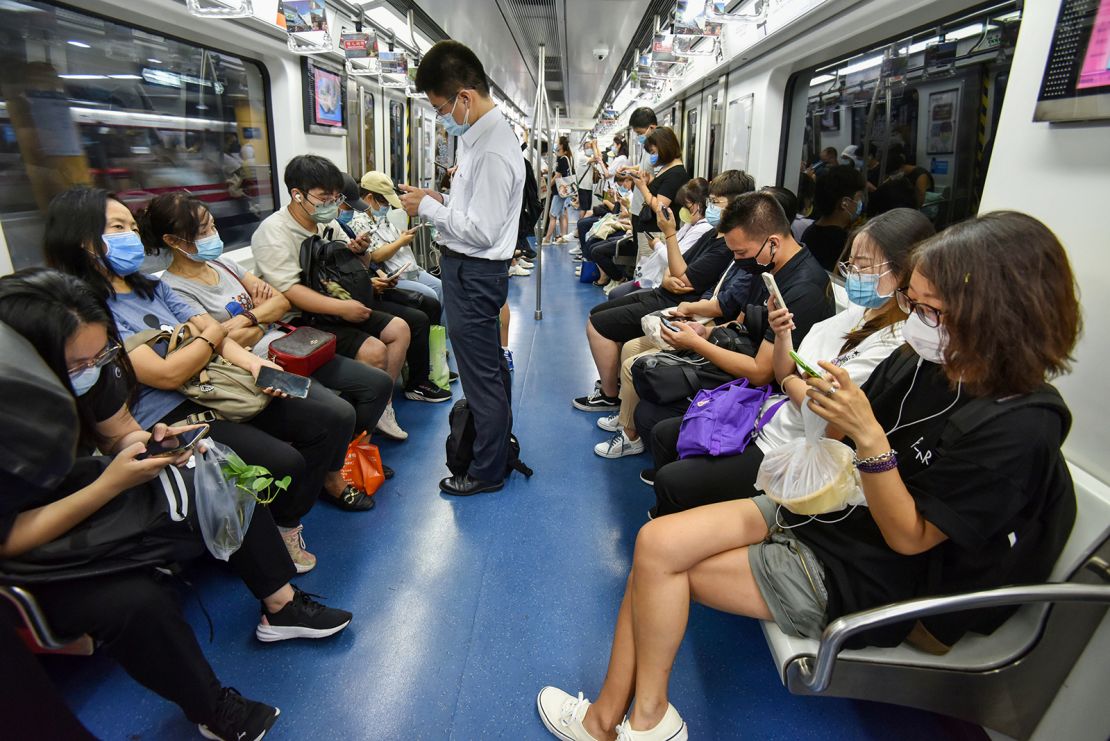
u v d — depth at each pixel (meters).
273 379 1.99
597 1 5.40
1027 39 1.55
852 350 1.67
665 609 1.40
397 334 3.20
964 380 1.17
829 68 3.46
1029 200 1.55
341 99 4.80
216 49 3.44
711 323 2.87
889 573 1.30
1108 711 1.18
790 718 1.67
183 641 1.41
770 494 1.38
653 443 2.29
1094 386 1.37
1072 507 1.21
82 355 1.25
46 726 1.15
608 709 1.50
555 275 8.12
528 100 16.38
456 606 2.06
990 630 1.36
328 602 2.06
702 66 5.42
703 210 3.71
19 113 2.25
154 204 2.14
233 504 1.50
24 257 2.30
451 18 5.78
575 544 2.41
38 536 1.22
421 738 1.59
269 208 4.18
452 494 2.73
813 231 3.47
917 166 2.71
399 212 4.36
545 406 3.78
